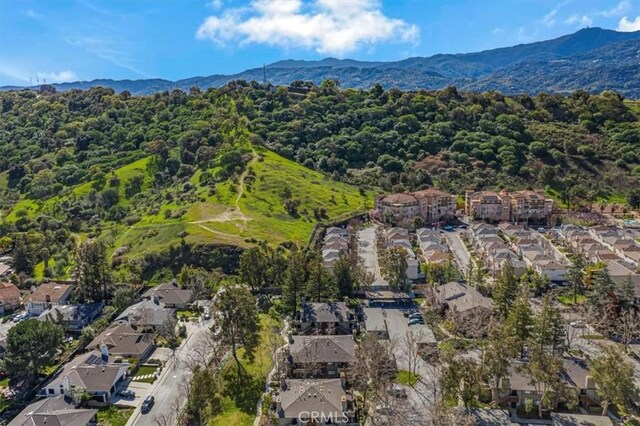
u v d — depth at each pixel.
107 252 151.88
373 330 101.06
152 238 153.25
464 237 170.25
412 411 75.62
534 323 89.19
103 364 89.56
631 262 137.62
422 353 92.75
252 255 125.31
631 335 95.38
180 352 97.88
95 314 117.06
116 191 199.12
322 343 92.12
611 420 72.69
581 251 150.25
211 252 139.12
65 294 126.56
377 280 132.50
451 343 95.88
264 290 125.94
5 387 87.12
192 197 182.38
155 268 138.75
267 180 194.38
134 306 116.50
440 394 80.00
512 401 77.25
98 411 78.19
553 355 83.69
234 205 172.88
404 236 162.62
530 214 189.12
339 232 169.50
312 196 192.38
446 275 126.00
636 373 84.50
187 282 129.50
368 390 81.19
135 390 84.44
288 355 90.50
